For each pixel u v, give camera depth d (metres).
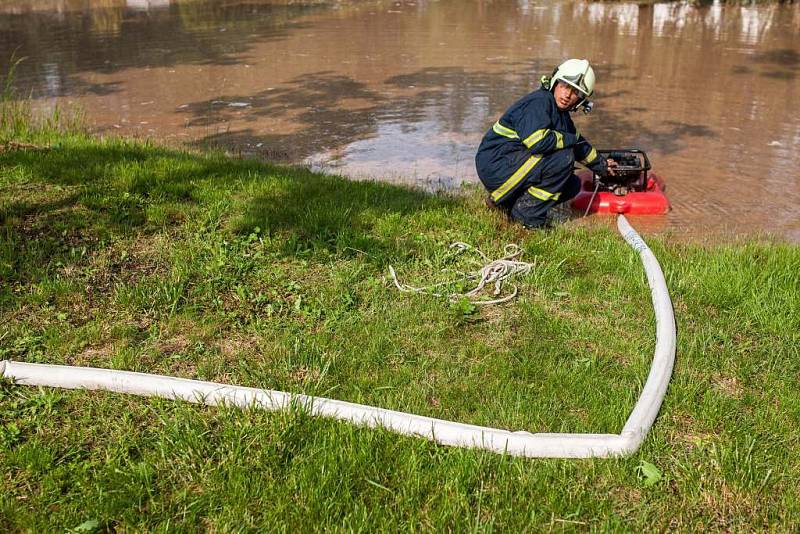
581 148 5.41
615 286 4.36
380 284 4.30
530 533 2.61
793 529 2.64
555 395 3.34
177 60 11.70
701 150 7.30
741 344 3.77
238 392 3.24
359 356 3.60
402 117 8.52
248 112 8.80
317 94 9.58
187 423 3.07
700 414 3.23
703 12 16.69
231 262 4.48
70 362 3.52
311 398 3.17
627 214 5.87
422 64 11.30
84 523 2.58
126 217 5.05
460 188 6.32
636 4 17.61
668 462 2.98
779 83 9.97
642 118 8.37
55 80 10.37
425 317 3.98
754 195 6.22
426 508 2.70
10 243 4.46
